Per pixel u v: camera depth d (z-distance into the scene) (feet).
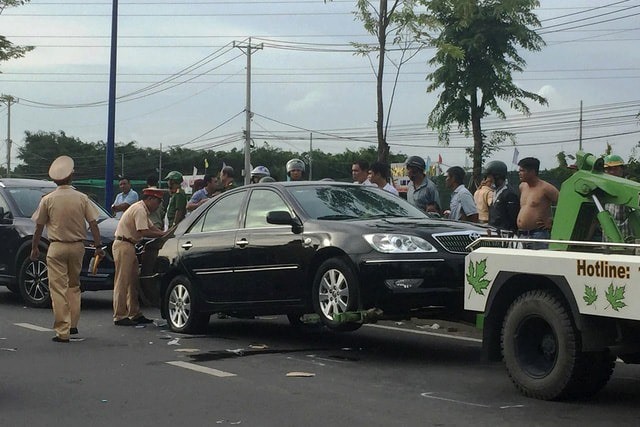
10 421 20.52
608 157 30.35
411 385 24.56
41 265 43.50
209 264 33.45
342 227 28.91
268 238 31.12
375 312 27.30
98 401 22.57
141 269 37.37
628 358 22.74
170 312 35.63
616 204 23.47
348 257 27.99
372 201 32.42
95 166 265.54
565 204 24.59
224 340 33.22
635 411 21.39
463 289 27.48
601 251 21.53
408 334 34.83
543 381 22.31
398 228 28.32
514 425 19.94
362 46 48.60
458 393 23.49
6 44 73.97
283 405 22.00
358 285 27.71
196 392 23.59
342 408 21.66
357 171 40.52
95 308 44.06
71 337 33.83
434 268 27.32
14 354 29.73
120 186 58.18
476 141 89.71
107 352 30.22
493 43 85.56
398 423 20.12
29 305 43.98
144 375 26.02
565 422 20.22
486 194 39.58
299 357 29.32
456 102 88.38
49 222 33.27
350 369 27.07
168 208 49.47
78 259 33.32
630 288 19.94
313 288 29.43
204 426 19.97
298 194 31.65
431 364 28.04
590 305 20.90
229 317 40.73
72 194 33.40
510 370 23.25
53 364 27.84
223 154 258.57
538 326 22.81
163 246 35.99
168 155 266.57
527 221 32.48
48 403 22.36
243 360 28.68
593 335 21.33
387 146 49.37
